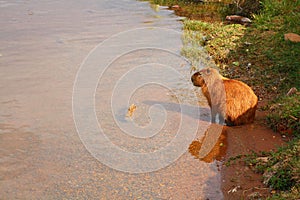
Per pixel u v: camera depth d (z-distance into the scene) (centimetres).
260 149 571
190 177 534
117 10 1222
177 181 529
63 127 621
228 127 618
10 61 821
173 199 505
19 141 593
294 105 618
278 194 484
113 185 525
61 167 551
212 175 536
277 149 560
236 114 615
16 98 689
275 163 530
